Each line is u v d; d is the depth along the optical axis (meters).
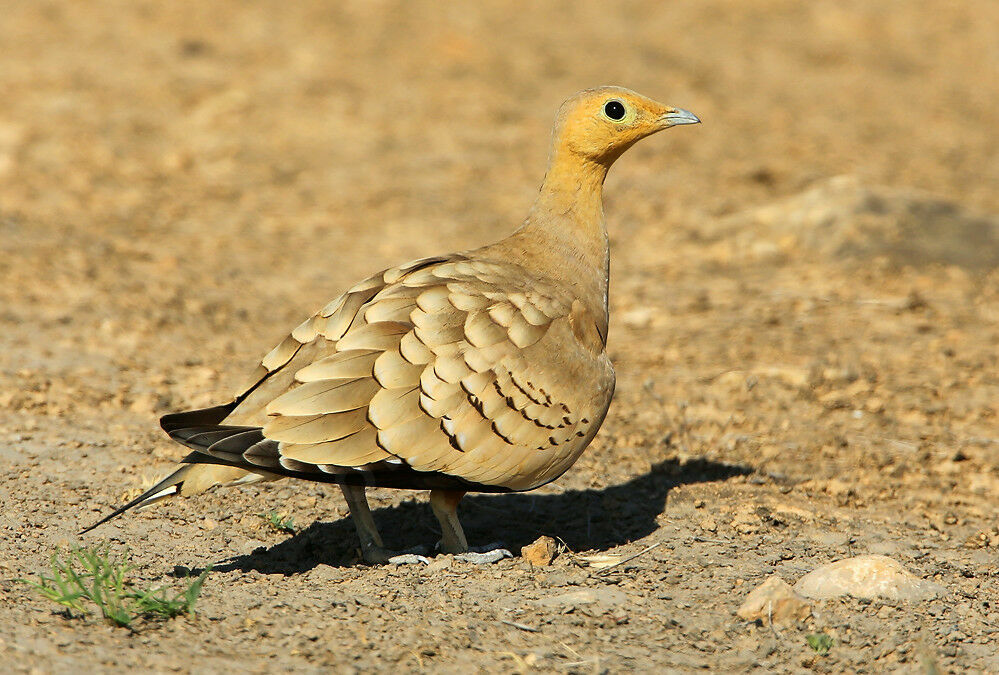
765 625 8.17
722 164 24.36
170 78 27.56
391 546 9.55
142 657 7.16
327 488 10.64
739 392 13.72
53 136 23.67
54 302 15.78
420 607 8.19
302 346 8.52
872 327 15.97
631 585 8.77
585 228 9.85
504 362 8.49
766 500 10.73
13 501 9.85
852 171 23.91
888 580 8.70
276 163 23.50
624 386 13.89
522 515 10.31
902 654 7.83
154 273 17.59
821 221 19.55
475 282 8.84
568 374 8.81
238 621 7.78
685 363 14.71
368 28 32.41
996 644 8.05
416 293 8.59
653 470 11.41
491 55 30.66
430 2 35.38
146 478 10.52
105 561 8.15
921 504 10.82
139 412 12.36
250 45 30.31
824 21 36.59
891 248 18.78
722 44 33.84
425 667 7.30
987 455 12.06
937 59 34.34
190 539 9.38
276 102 26.59
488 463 8.45
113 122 24.81
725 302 17.17
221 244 19.38
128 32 30.73
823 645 7.86
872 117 28.77
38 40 29.70
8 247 17.84
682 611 8.38
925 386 13.89
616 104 9.73
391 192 22.20
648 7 36.78
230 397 12.82
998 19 37.84
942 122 28.81
